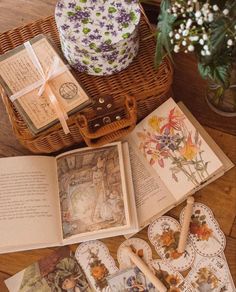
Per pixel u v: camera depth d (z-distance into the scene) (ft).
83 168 3.65
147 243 3.51
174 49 2.92
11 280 3.47
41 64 3.32
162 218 3.55
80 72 3.40
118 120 3.43
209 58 2.79
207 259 3.44
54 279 3.46
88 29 3.14
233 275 3.40
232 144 3.77
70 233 3.48
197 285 3.39
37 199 3.58
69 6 3.21
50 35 3.56
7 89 3.28
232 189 3.62
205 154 3.53
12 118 3.34
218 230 3.51
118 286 3.41
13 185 3.61
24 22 4.26
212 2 2.78
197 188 3.55
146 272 3.40
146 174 3.62
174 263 3.44
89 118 3.41
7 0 4.29
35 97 3.27
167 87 3.45
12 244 3.45
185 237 3.46
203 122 3.85
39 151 3.72
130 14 3.18
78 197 3.58
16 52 3.37
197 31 2.81
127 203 3.50
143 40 3.47
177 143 3.60
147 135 3.67
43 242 3.47
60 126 3.34
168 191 3.56
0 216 3.52
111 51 3.12
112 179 3.59
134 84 3.37
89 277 3.45
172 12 2.84
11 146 3.84
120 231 3.47
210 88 3.75
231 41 2.69
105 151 3.67
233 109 3.79
